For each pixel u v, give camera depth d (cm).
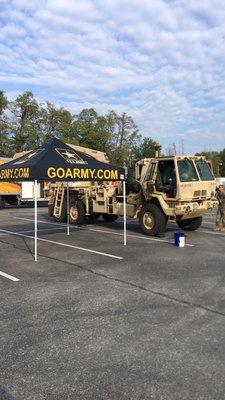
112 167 1167
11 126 5116
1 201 2778
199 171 1388
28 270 913
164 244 1227
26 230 1581
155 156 1488
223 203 1513
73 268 927
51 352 497
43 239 1346
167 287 765
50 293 738
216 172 7488
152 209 1390
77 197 1778
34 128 5188
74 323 590
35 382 427
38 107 5325
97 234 1454
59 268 929
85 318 610
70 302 685
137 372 444
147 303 674
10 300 702
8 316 623
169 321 591
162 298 699
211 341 518
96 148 6444
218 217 1540
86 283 800
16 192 2803
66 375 441
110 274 867
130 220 1912
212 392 402
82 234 1458
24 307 664
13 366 463
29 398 397
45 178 1015
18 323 594
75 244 1241
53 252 1116
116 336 541
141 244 1230
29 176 995
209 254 1067
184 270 896
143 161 1450
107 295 720
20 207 2961
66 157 1088
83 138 6309
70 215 1809
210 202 1412
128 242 1270
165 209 1363
